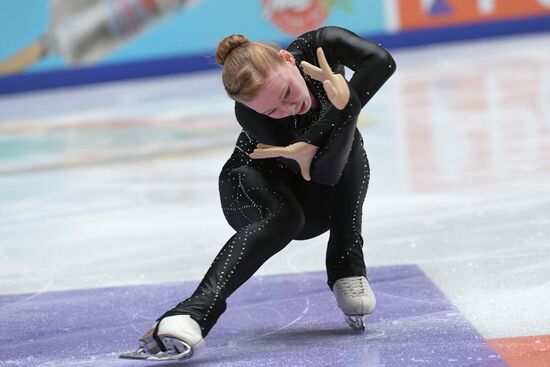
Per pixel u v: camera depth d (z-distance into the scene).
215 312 7.48
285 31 35.94
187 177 17.33
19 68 34.22
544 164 16.02
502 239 11.40
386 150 18.58
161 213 14.45
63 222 14.38
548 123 20.23
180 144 21.28
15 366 8.10
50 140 23.53
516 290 9.34
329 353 7.86
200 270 11.11
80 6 34.56
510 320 8.42
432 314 8.79
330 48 7.99
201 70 35.91
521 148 17.69
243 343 8.36
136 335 8.81
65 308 9.89
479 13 38.41
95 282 10.89
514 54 33.59
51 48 34.44
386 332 8.34
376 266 10.67
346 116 7.45
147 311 9.62
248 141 8.38
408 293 9.55
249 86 7.26
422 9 37.81
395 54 36.62
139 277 10.98
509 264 10.30
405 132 20.53
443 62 33.03
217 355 8.03
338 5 36.59
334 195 8.40
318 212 8.46
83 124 25.84
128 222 14.01
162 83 33.88
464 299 9.19
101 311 9.70
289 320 9.00
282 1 35.81
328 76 7.41
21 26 34.12
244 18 35.69
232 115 25.28
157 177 17.53
